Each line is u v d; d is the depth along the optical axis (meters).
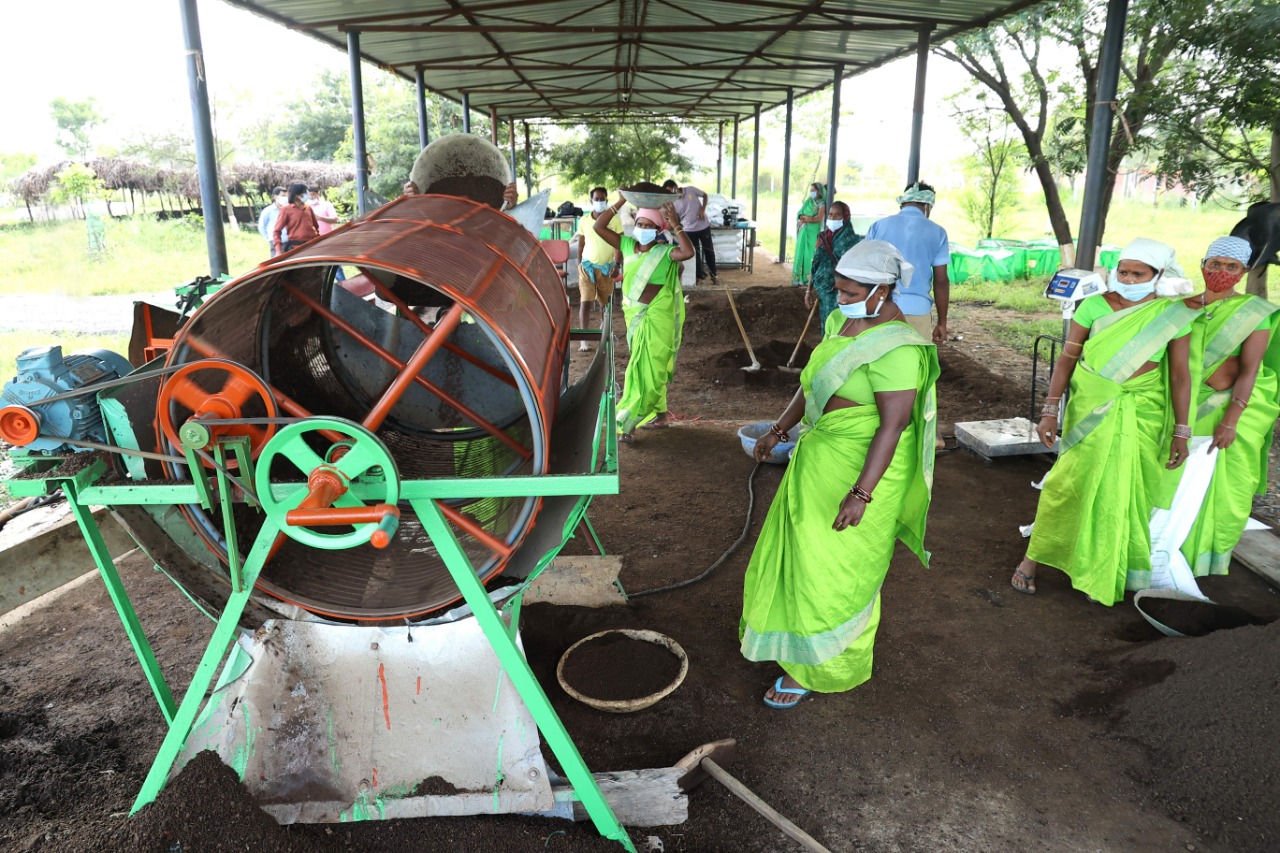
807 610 2.89
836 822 2.59
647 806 2.54
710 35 11.34
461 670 2.40
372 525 1.97
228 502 2.04
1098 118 5.95
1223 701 2.79
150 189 23.95
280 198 9.94
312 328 3.26
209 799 2.20
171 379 2.08
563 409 3.51
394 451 3.34
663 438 6.35
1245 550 4.30
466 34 10.50
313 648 2.39
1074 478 3.71
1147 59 10.02
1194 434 3.76
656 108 21.95
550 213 15.82
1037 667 3.37
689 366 8.81
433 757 2.38
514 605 2.57
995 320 11.23
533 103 19.58
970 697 3.19
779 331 10.12
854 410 2.72
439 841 2.34
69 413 2.07
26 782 2.57
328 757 2.36
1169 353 3.47
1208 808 2.57
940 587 4.04
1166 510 3.73
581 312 9.29
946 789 2.72
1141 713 2.95
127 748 2.81
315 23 9.15
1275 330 3.67
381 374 3.57
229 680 2.39
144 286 14.69
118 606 2.29
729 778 2.62
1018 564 4.26
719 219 18.50
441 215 3.11
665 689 3.00
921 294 5.42
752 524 4.78
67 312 11.80
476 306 2.14
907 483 2.84
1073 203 27.25
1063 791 2.70
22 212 23.77
